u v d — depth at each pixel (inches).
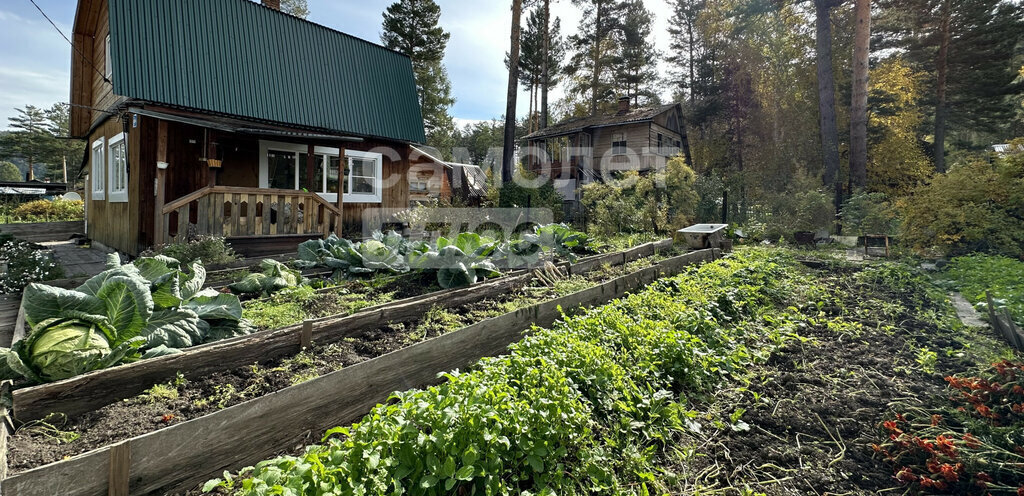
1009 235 279.4
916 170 741.3
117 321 106.7
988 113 943.7
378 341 137.3
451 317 160.7
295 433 91.7
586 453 89.6
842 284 252.7
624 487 88.4
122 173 336.2
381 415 83.4
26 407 83.2
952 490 88.7
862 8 535.8
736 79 1081.4
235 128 303.0
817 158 882.8
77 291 114.8
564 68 1225.4
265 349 118.9
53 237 503.8
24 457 74.5
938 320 183.8
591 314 155.6
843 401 123.3
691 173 559.5
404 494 72.3
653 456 99.3
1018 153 291.4
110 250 363.9
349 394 101.8
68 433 82.6
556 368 102.3
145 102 291.7
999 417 102.8
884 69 862.5
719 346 154.3
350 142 422.6
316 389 95.3
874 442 105.4
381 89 447.2
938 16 851.4
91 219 448.1
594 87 1232.2
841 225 467.2
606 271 254.7
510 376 101.1
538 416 85.7
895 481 93.0
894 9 875.4
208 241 237.5
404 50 1147.9
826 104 582.6
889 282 243.9
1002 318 161.3
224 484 64.3
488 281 199.6
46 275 216.1
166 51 311.1
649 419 107.2
